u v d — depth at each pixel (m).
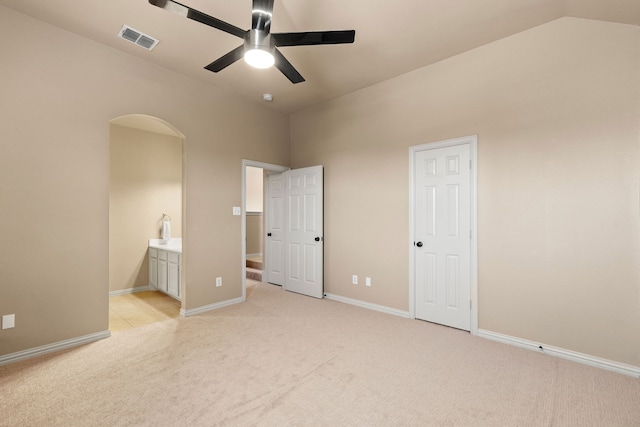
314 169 4.41
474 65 3.03
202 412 1.85
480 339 2.92
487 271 2.95
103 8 2.41
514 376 2.27
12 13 2.44
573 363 2.46
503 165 2.86
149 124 4.64
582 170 2.47
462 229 3.13
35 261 2.55
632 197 2.29
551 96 2.61
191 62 3.27
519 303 2.77
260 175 6.95
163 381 2.18
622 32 2.33
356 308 3.88
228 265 3.99
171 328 3.19
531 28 2.71
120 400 1.96
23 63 2.49
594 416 1.83
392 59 3.22
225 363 2.45
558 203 2.58
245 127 4.22
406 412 1.86
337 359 2.52
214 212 3.84
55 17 2.53
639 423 1.77
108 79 2.96
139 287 4.81
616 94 2.35
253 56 2.12
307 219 4.51
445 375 2.28
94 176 2.87
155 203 5.02
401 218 3.59
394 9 2.42
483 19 2.56
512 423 1.77
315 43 2.16
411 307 3.49
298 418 1.80
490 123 2.94
